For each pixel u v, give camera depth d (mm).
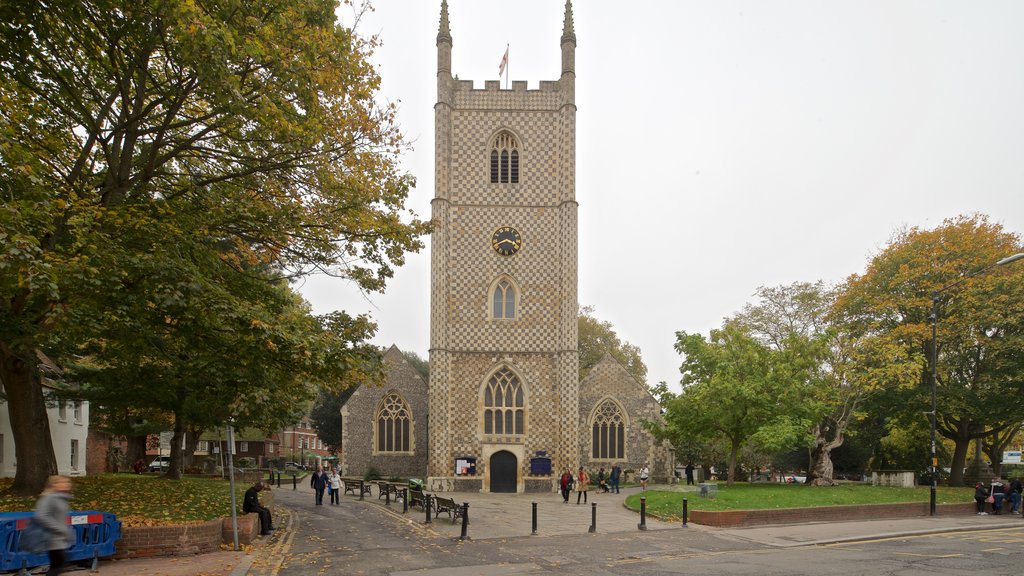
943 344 41438
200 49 16078
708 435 40344
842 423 42188
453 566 17875
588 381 56188
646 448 55562
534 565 18203
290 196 22688
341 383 22609
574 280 49906
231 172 22766
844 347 41438
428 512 27672
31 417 21719
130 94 19906
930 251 42219
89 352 26422
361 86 21672
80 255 15961
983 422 41625
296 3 18922
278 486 49844
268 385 21156
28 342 17438
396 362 57906
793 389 37094
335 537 23094
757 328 58312
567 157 51062
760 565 18281
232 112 17953
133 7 16922
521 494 46438
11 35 17266
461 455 48969
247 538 19641
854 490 36344
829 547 22125
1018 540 23844
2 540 14148
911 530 26000
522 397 49719
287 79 18922
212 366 20641
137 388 28031
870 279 45031
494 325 50125
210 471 55625
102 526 16141
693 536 24312
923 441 52625
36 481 21516
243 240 23297
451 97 52125
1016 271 40531
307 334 19375
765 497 32312
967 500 35156
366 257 24109
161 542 17656
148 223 18125
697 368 40312
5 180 16516
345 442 56500
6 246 13461
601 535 24516
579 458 54688
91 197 18562
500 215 51125
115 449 57406
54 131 19844
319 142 21219
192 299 17188
